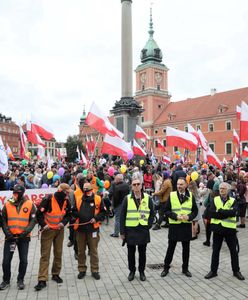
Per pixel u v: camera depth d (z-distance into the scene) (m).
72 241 9.40
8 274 6.38
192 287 6.36
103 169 14.93
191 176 10.28
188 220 6.83
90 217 6.86
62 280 6.69
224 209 6.84
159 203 11.79
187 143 15.49
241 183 11.77
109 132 13.66
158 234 10.93
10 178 13.59
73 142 76.06
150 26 86.75
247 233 11.00
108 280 6.77
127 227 6.74
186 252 7.05
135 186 6.76
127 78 26.39
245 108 12.80
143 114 85.19
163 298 5.84
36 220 6.54
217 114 68.69
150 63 84.06
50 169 15.57
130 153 14.07
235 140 22.08
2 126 93.19
